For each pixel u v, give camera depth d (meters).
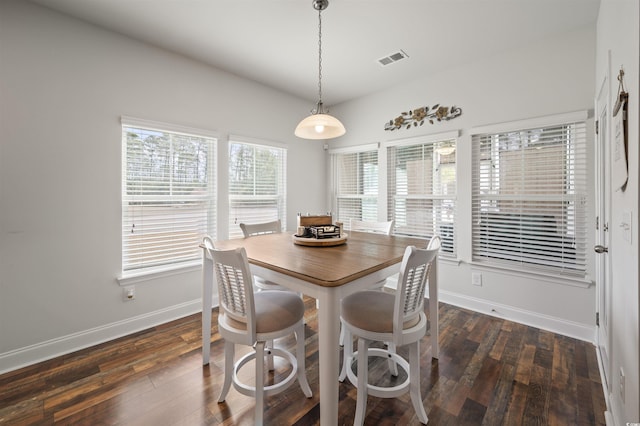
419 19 2.23
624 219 1.25
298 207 3.96
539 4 2.05
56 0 2.00
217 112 3.06
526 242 2.66
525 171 2.65
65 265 2.18
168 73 2.69
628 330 1.18
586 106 2.31
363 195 4.00
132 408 1.59
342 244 2.02
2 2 1.91
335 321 1.22
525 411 1.57
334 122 2.11
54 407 1.60
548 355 2.12
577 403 1.62
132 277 2.49
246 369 1.98
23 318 2.02
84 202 2.26
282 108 3.71
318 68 3.07
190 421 1.50
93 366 1.99
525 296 2.65
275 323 1.44
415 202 3.47
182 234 2.85
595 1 2.00
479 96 2.89
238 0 2.02
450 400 1.65
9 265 1.96
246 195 3.38
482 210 2.92
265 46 2.63
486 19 2.23
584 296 2.36
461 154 3.02
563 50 2.41
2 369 1.93
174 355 2.13
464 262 3.02
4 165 1.94
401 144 3.50
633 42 1.08
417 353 1.48
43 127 2.07
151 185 2.64
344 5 2.07
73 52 2.19
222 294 1.54
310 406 1.61
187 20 2.25
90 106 2.27
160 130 2.64
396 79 3.36
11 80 1.95
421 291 1.51
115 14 2.16
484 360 2.06
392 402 1.65
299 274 1.28
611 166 1.56
